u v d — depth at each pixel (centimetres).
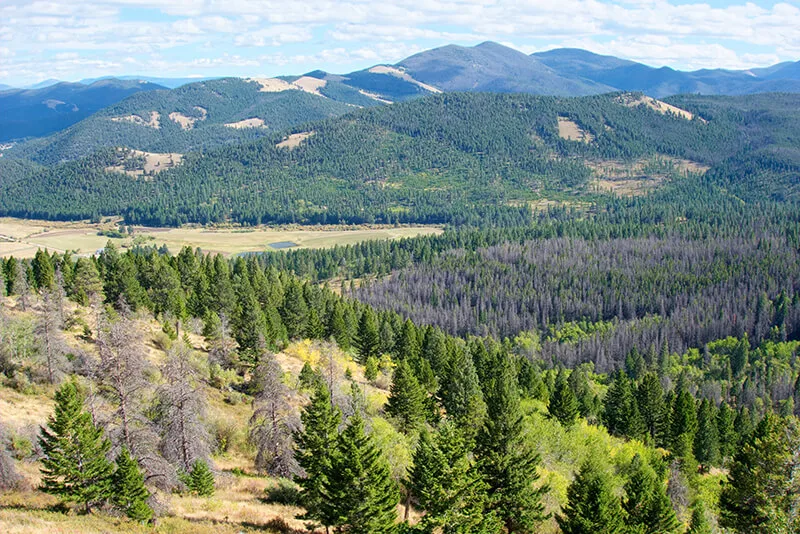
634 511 4884
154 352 7675
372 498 3900
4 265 11625
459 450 4022
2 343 6169
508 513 4619
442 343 11088
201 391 5034
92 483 4000
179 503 4491
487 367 10306
